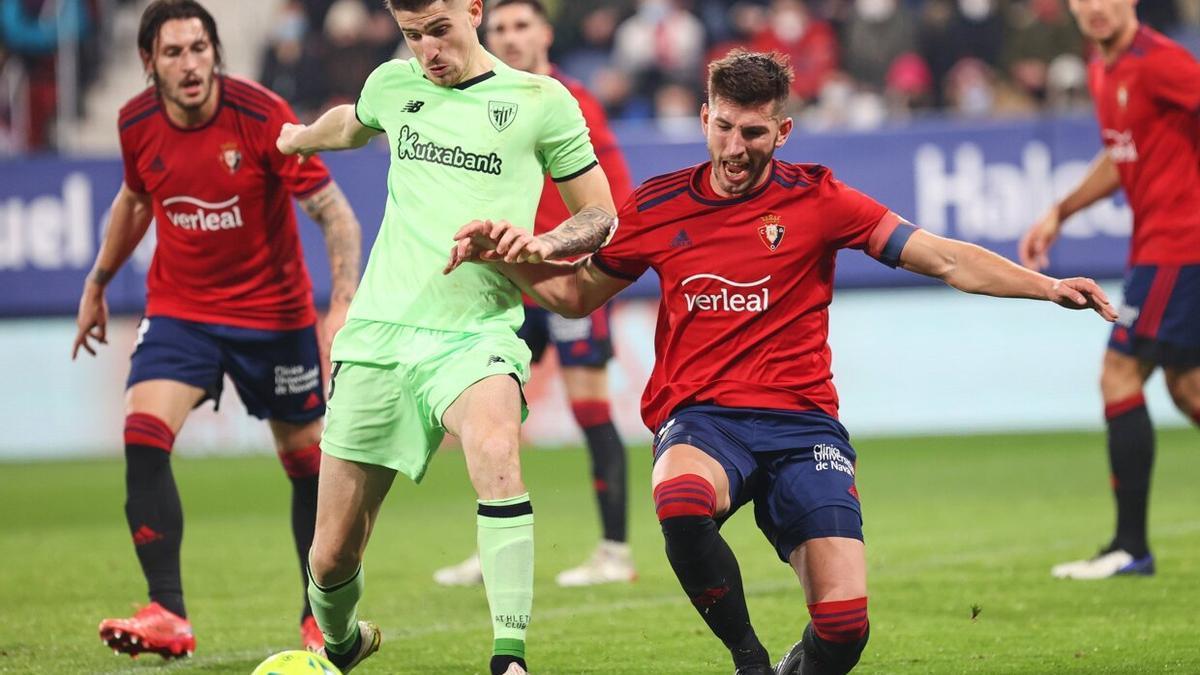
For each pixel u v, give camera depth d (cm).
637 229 1002
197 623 1412
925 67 3531
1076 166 2862
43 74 3441
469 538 2014
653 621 1392
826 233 980
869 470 2555
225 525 2133
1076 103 3441
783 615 1405
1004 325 2998
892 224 973
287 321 1293
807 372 995
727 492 957
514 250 929
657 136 2925
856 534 953
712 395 992
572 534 2020
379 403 979
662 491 939
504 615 912
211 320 1270
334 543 993
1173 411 3053
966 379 3011
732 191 980
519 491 923
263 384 1295
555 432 3020
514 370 970
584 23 3684
